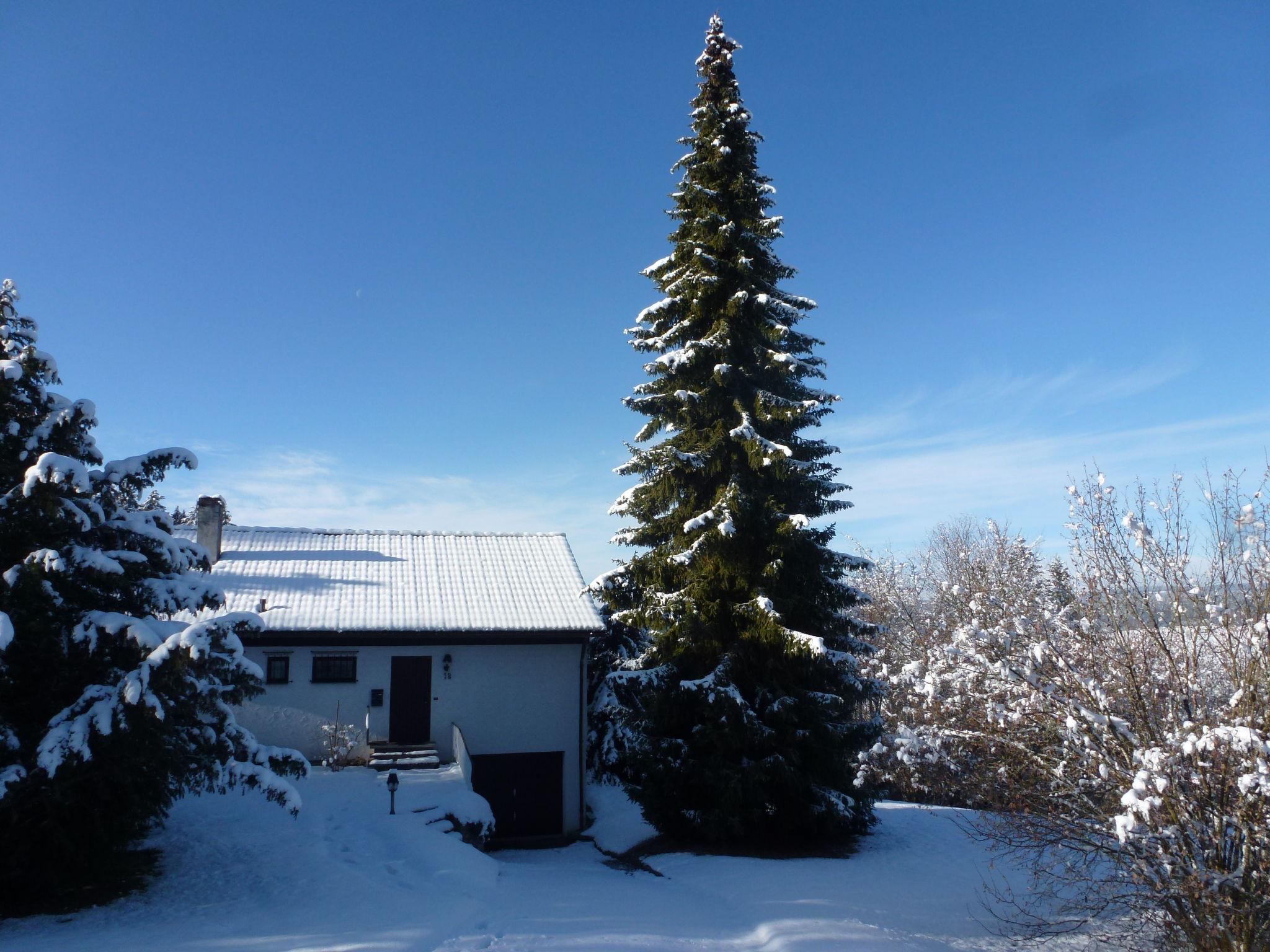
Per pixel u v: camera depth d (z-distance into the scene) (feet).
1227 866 25.99
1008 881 42.55
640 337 61.57
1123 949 31.14
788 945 30.55
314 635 70.08
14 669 33.94
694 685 51.42
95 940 29.48
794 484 55.57
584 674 75.20
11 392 35.37
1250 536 28.84
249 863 41.91
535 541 90.79
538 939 31.27
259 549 82.94
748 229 59.06
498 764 72.74
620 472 58.18
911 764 33.68
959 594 88.84
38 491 33.24
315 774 63.57
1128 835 24.04
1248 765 24.50
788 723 51.85
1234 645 27.86
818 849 51.65
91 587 36.11
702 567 54.75
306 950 28.40
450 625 72.59
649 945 30.81
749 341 57.31
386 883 40.06
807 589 55.01
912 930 34.24
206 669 36.24
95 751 33.27
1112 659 30.96
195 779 37.45
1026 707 31.30
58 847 33.19
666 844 55.36
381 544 87.30
